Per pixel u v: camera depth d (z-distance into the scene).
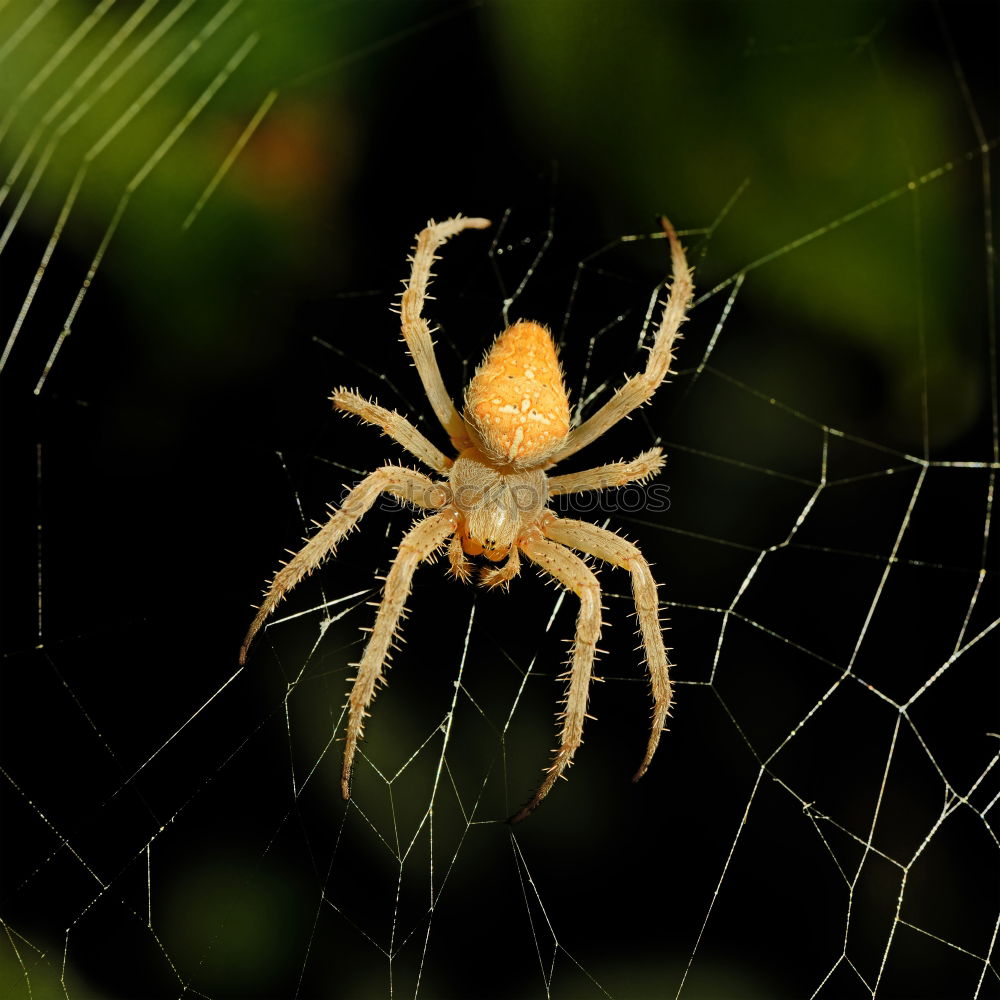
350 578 0.17
